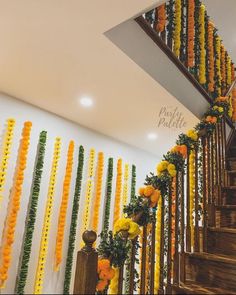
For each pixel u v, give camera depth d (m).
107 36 1.98
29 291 2.83
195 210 2.16
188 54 3.10
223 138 3.04
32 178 3.04
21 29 1.94
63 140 3.39
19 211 2.88
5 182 2.80
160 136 3.90
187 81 2.99
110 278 1.32
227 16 5.18
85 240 1.34
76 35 1.97
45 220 3.07
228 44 5.36
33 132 3.11
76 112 3.27
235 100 4.21
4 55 2.24
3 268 2.59
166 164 1.89
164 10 2.54
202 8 3.62
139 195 1.71
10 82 2.67
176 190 1.95
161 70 2.56
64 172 3.37
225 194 2.53
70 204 3.37
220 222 2.28
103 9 1.74
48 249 3.07
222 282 1.70
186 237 1.97
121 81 2.53
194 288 1.64
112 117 3.35
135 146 4.45
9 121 2.89
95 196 3.67
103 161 3.87
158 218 2.27
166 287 1.68
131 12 1.75
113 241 1.41
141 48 2.31
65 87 2.69
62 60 2.27
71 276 3.23
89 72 2.42
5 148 2.82
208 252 2.02
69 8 1.74
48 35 1.99
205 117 2.93
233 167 3.01
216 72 3.84
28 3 1.72
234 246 1.96
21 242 2.85
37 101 3.05
